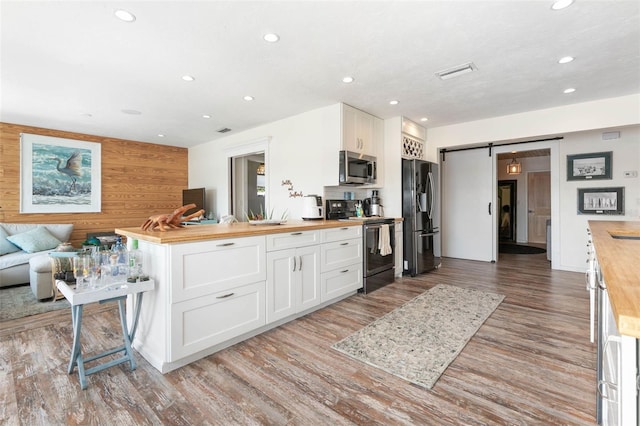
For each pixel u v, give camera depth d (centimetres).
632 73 302
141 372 200
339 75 305
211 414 160
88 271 191
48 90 337
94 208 550
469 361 210
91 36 230
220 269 222
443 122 486
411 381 188
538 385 182
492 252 559
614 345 96
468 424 151
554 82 324
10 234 449
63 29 220
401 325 271
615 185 444
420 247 457
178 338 199
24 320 291
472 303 326
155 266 206
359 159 409
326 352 224
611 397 105
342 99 376
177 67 284
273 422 154
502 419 154
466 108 414
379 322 278
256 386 184
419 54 262
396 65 283
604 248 142
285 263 272
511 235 867
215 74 300
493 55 265
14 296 363
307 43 243
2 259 395
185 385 185
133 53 256
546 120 414
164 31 224
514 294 358
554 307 313
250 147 519
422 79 315
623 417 68
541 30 227
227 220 414
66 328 272
